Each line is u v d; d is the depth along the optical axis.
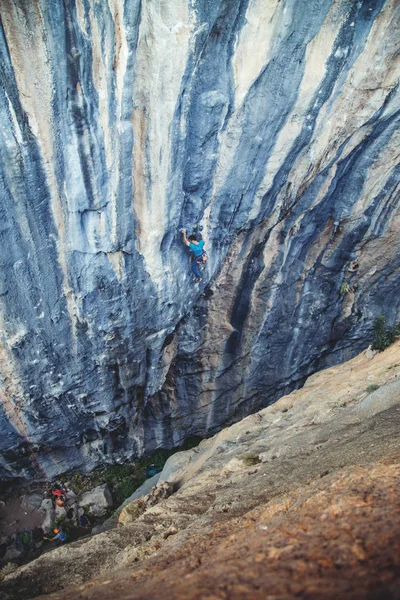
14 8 6.87
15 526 15.73
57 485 16.83
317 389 14.20
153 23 7.61
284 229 14.09
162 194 10.00
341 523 4.53
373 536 4.00
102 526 15.11
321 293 16.52
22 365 11.58
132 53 7.87
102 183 9.22
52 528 15.72
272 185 11.84
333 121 11.28
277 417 13.56
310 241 15.04
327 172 13.07
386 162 13.35
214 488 9.94
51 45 7.33
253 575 3.88
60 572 7.68
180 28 7.73
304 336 17.50
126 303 11.81
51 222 9.44
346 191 13.99
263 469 9.53
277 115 10.19
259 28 8.50
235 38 8.52
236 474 10.05
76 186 9.06
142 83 8.36
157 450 18.53
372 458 7.13
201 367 16.80
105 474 17.64
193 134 9.55
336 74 10.06
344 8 8.90
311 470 8.11
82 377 13.05
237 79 9.14
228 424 19.02
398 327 14.91
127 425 16.55
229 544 5.41
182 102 8.84
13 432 13.66
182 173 10.10
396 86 11.08
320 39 9.25
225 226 12.28
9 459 14.90
